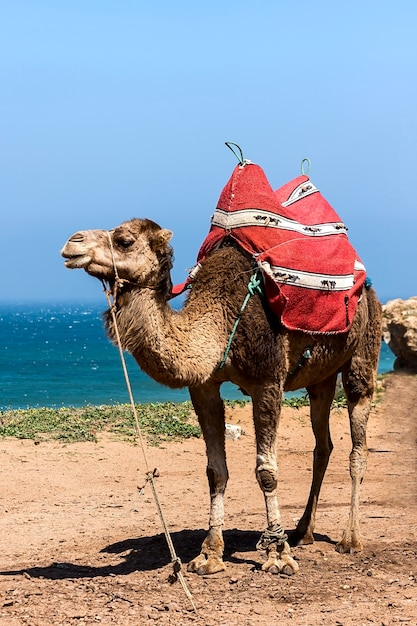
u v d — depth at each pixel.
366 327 8.59
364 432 8.55
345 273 8.10
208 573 7.45
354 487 8.40
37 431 15.02
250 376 7.48
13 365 52.19
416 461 13.39
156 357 7.02
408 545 8.45
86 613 6.50
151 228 7.06
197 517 10.05
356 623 6.19
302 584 7.18
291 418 16.44
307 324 7.66
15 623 6.29
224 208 7.82
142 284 7.00
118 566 7.82
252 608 6.57
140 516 10.19
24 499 11.20
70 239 6.92
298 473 12.94
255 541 8.63
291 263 7.59
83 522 9.88
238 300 7.39
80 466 13.11
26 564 7.94
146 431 15.23
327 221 8.54
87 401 28.84
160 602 6.74
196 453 14.20
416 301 21.25
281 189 8.87
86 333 115.62
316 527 9.34
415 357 20.34
